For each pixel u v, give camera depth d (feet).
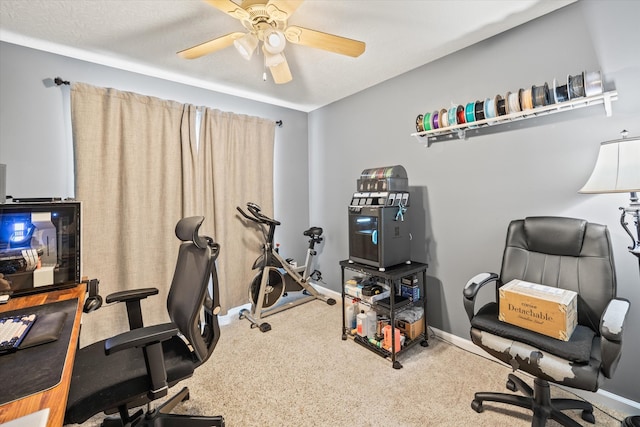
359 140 10.45
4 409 2.21
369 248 7.69
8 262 4.81
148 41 6.93
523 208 6.62
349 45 5.56
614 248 5.48
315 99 11.18
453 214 7.88
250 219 10.23
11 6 5.57
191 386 6.25
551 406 4.94
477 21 6.34
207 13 5.90
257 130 10.78
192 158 9.07
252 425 5.19
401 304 7.42
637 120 5.17
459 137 7.66
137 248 8.00
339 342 8.10
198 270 4.58
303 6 5.75
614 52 5.37
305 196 12.73
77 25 6.23
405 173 8.10
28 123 6.98
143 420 4.47
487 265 7.27
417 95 8.53
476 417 5.30
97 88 7.50
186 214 8.83
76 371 3.98
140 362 4.22
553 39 6.05
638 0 5.13
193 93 9.58
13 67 6.81
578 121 5.82
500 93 6.84
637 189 4.16
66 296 4.82
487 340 5.04
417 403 5.68
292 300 11.49
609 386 5.57
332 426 5.15
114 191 7.77
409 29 6.59
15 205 4.88
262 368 6.88
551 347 4.33
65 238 5.26
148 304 8.28
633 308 5.30
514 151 6.71
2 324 3.61
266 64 5.95
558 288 5.21
